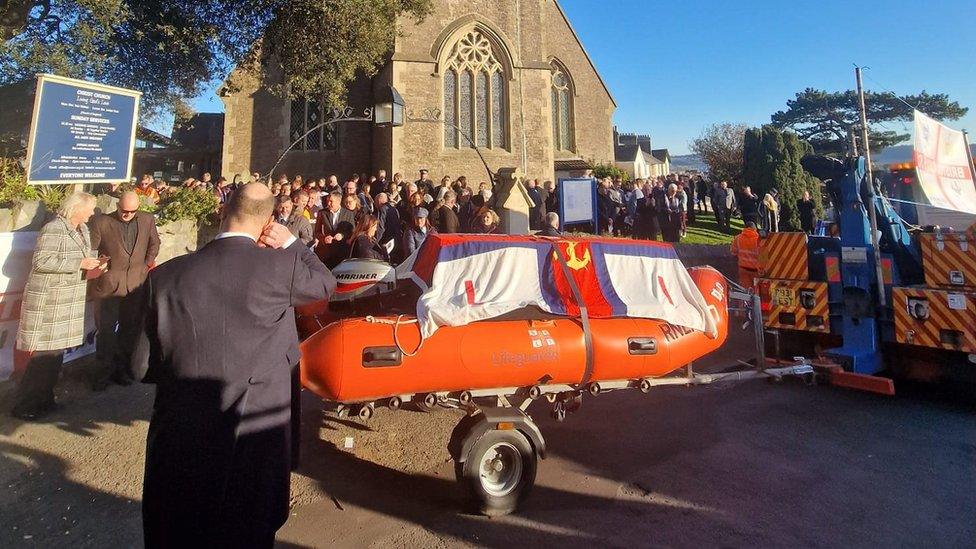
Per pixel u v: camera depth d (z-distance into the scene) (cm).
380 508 353
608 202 1484
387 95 979
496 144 2022
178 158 2727
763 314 628
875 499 366
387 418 504
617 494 372
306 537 318
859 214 559
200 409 206
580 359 381
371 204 1148
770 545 315
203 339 209
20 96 902
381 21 1288
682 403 550
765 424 495
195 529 203
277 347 225
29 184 577
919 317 517
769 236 636
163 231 771
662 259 453
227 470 206
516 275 389
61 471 384
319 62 1234
